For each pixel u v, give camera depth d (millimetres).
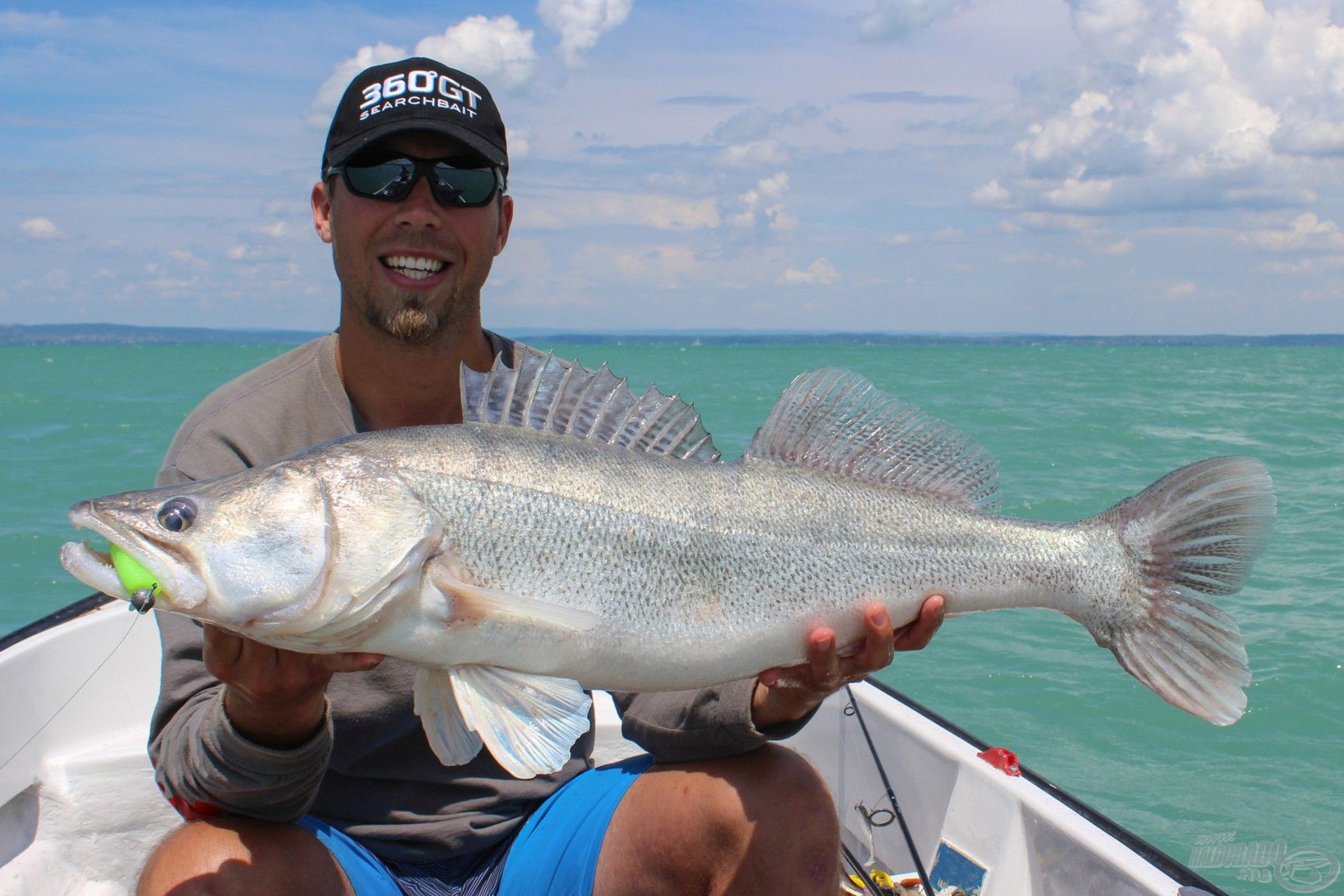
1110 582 1272
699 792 1137
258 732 1047
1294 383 17359
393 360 1244
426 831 1196
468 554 1066
